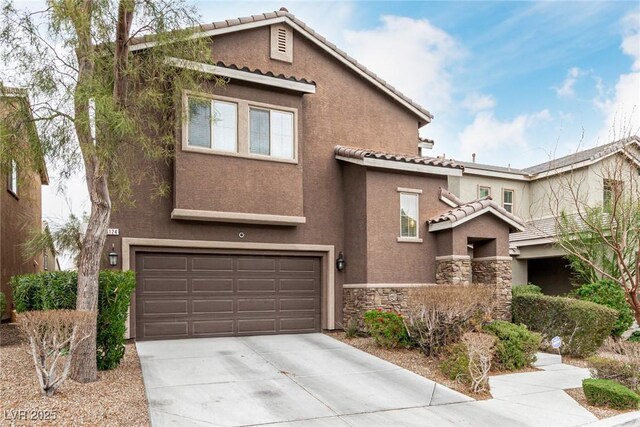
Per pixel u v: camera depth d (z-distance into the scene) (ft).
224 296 41.32
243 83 40.68
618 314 40.37
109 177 28.60
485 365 28.07
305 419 22.18
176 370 29.25
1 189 45.06
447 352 32.89
